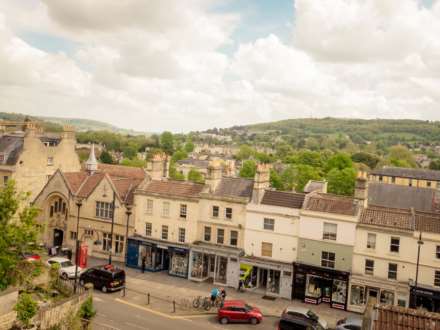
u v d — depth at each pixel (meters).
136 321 36.31
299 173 116.88
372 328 16.73
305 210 46.47
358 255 44.53
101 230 56.53
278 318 40.16
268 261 47.44
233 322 37.94
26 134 64.81
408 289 41.84
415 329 16.53
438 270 41.78
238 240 49.88
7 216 28.08
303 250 46.66
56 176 59.47
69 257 53.59
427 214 46.28
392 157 197.38
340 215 45.00
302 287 46.00
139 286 46.62
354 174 96.94
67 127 71.62
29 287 32.19
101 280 43.81
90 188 59.22
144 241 53.16
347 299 43.97
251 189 51.00
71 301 30.38
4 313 24.80
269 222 48.34
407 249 42.78
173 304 40.00
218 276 50.06
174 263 51.84
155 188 54.88
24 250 29.03
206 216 51.56
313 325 35.00
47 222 59.84
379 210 45.88
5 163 64.00
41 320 27.00
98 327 33.50
